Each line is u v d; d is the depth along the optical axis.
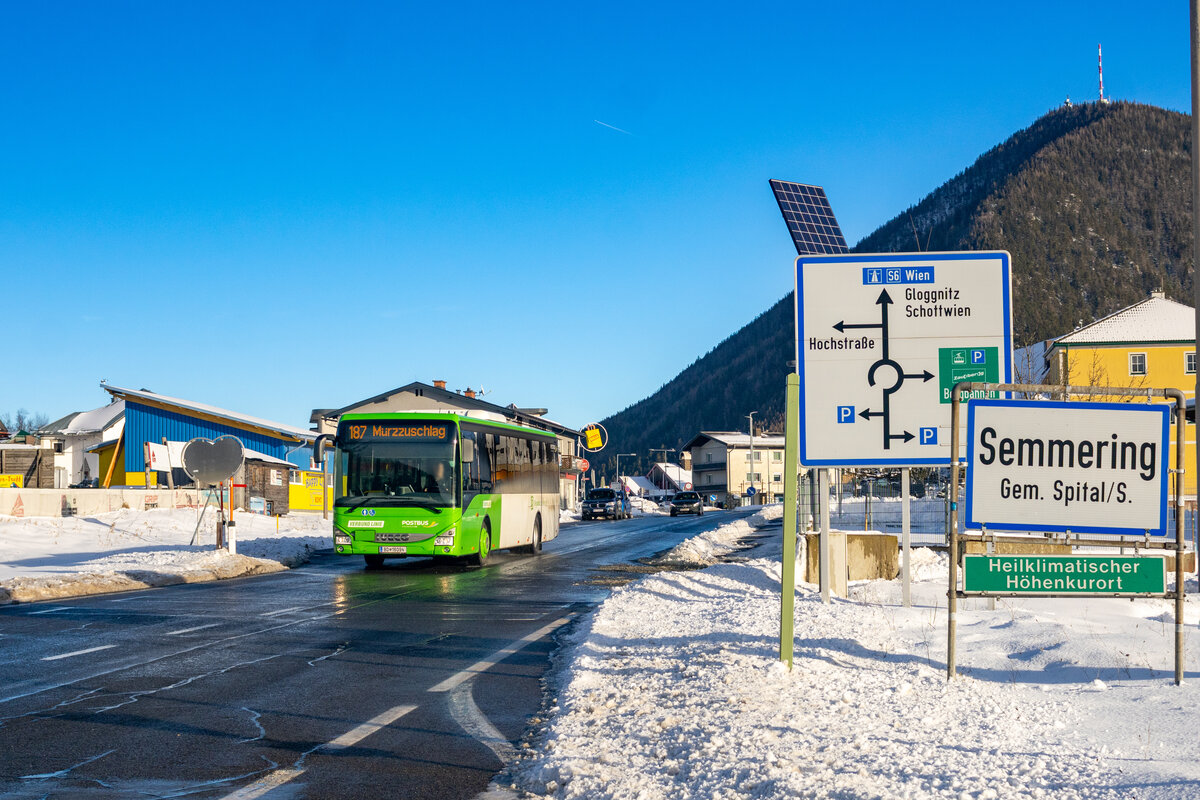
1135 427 7.88
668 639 10.26
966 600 13.26
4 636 11.38
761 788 4.77
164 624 12.52
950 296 12.04
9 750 6.21
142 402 52.31
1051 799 4.53
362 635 11.55
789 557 8.23
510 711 7.45
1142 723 6.20
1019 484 7.88
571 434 92.00
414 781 5.59
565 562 24.56
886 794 4.52
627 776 5.32
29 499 35.84
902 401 12.00
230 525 22.36
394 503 21.64
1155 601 12.32
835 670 8.11
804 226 26.67
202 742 6.46
